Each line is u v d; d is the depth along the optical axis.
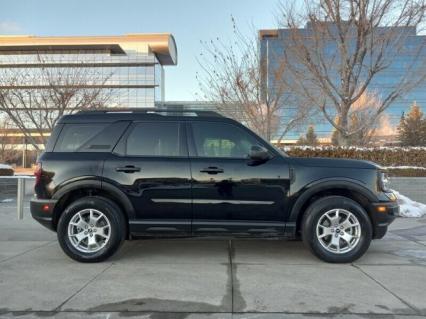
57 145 6.79
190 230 6.55
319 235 6.52
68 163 6.62
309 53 14.26
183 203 6.52
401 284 5.56
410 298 5.06
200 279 5.77
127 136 6.75
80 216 6.61
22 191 10.91
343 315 4.56
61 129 6.86
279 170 6.53
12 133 39.06
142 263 6.60
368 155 13.95
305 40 14.38
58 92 21.31
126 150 6.70
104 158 6.62
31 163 60.66
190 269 6.25
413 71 14.43
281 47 16.38
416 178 13.29
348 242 6.52
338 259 6.48
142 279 5.77
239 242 8.12
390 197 6.71
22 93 23.09
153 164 6.57
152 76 85.19
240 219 6.52
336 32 14.15
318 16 14.07
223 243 8.03
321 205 6.47
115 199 6.67
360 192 6.54
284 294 5.18
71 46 74.75
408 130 42.69
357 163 6.68
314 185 6.49
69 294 5.21
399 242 8.20
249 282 5.64
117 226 6.56
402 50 13.90
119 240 6.58
